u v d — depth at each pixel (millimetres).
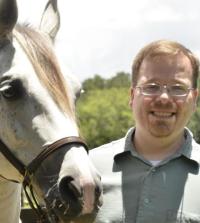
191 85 2576
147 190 2469
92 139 31219
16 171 2705
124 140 2686
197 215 2404
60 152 2502
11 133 2617
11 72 2586
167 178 2479
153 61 2561
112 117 31641
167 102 2516
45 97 2570
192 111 2613
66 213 2426
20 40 2711
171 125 2543
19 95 2572
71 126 2566
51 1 3252
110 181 2562
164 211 2428
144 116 2570
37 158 2549
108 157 2643
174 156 2514
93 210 2373
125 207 2494
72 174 2414
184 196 2441
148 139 2596
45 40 2752
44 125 2547
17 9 2721
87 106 35219
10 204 2918
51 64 2635
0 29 2723
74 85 2779
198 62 2650
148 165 2529
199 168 2498
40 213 2621
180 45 2613
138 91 2592
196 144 2613
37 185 2582
